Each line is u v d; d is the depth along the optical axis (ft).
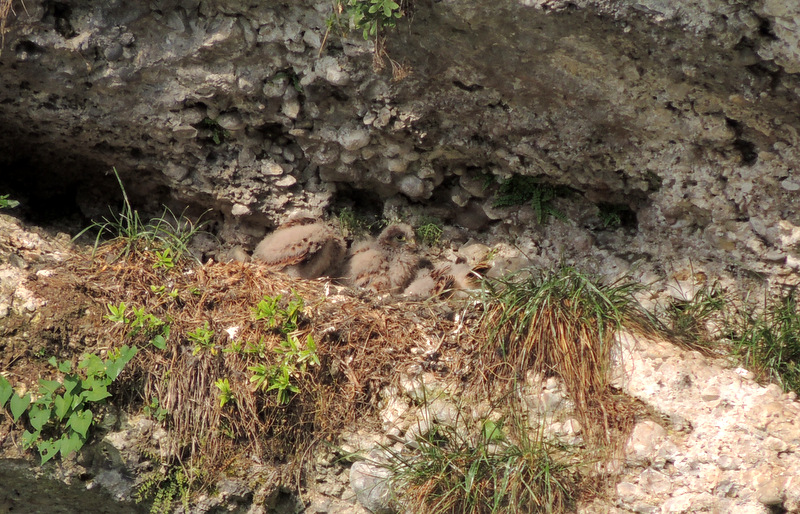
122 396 34.04
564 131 38.14
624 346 34.06
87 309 34.81
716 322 37.35
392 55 36.50
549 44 34.17
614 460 32.22
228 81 38.06
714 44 31.86
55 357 33.71
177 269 37.55
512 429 33.71
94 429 33.35
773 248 36.40
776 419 31.48
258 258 40.78
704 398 32.76
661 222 39.40
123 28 36.45
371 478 33.63
